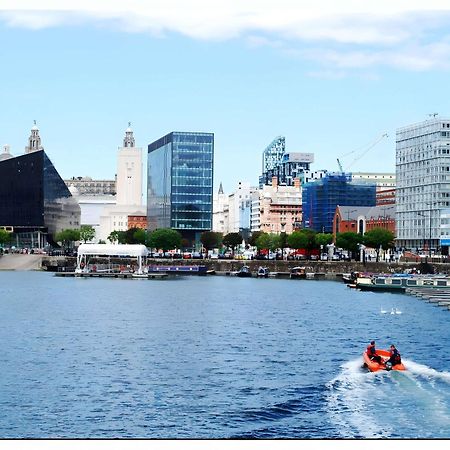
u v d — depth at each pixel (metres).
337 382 78.75
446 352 98.06
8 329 118.81
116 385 78.19
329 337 111.62
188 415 67.25
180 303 165.25
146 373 83.88
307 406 69.69
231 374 83.31
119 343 104.56
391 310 152.88
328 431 62.50
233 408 69.38
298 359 92.31
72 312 144.50
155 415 67.25
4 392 74.94
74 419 66.12
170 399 72.50
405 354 96.31
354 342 106.56
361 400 71.31
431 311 151.38
